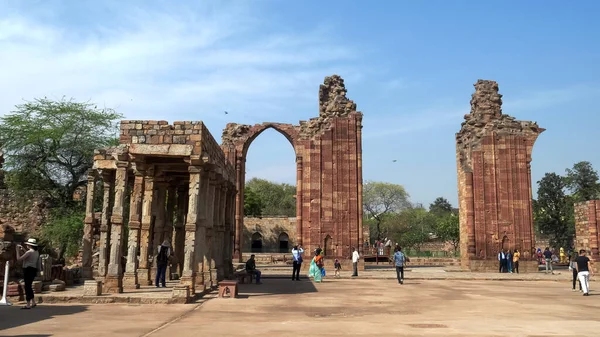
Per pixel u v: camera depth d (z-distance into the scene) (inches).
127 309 509.7
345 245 1400.1
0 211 1291.8
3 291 552.7
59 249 1193.4
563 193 2615.7
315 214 1417.3
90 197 860.0
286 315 472.4
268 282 950.4
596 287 903.7
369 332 370.0
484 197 1457.9
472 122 1526.8
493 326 406.6
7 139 1243.8
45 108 1268.5
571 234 2503.7
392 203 3243.1
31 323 408.5
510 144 1485.0
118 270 633.6
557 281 1068.5
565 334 368.8
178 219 949.8
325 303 585.3
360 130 1472.7
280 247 2507.4
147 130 649.6
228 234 1003.9
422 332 371.9
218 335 350.9
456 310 526.0
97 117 1295.5
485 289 824.9
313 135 1466.5
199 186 638.5
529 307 559.5
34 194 1316.4
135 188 681.0
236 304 562.9
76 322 415.5
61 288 668.7
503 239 1434.5
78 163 1275.8
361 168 1448.1
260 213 3206.2
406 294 717.3
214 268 789.2
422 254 2194.9
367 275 1160.8
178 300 561.3
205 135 673.0
